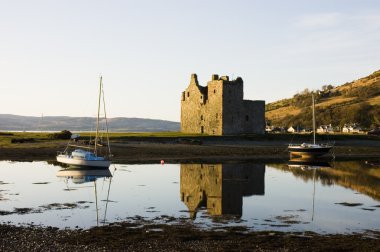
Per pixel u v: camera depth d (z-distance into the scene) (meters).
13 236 21.02
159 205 29.28
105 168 49.94
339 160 64.88
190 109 104.50
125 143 76.62
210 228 23.03
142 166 53.38
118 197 32.22
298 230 22.80
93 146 68.44
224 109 95.19
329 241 20.55
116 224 23.80
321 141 92.69
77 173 45.97
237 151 71.00
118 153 65.06
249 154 69.81
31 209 27.69
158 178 42.72
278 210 27.94
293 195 33.69
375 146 86.75
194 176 44.34
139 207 28.53
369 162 61.66
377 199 32.19
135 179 41.91
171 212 27.03
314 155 66.38
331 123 168.50
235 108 96.94
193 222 24.36
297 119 181.00
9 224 23.72
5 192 33.97
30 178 41.84
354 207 29.11
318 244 20.03
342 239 20.95
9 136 86.75
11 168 49.72
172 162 57.97
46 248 19.25
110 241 20.34
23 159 58.78
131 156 63.28
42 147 68.44
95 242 20.19
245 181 41.09
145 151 67.12
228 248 19.39
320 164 58.34
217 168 51.84
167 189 36.09
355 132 134.00
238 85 97.50
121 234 21.56
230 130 96.31
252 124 100.25
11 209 27.67
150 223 24.06
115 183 39.25
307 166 55.41
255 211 27.56
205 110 99.75
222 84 94.81
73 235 21.30
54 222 24.28
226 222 24.44
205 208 28.39
